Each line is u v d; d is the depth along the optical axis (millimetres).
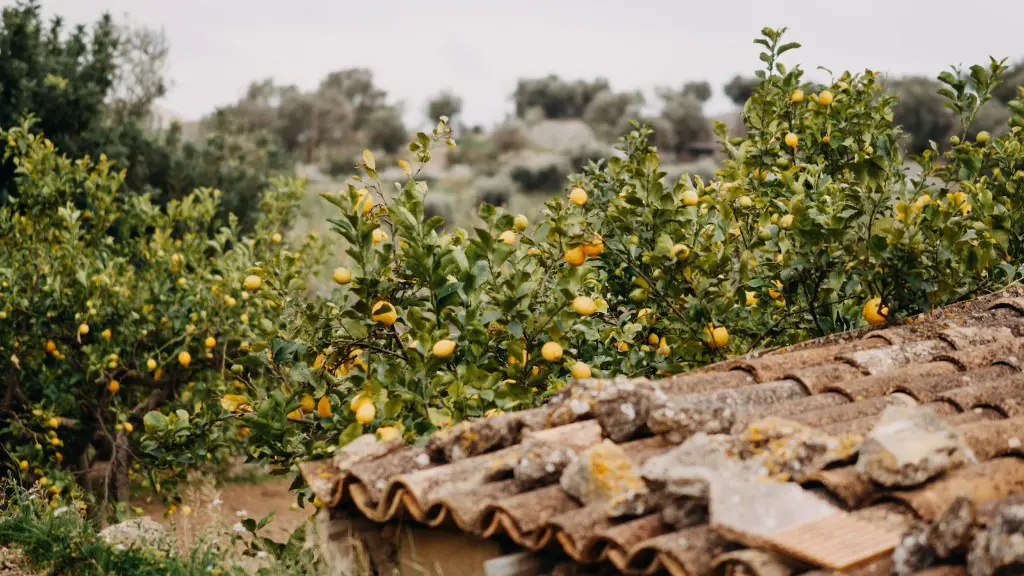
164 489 7250
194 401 7750
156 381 7855
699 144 41875
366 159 4117
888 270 4113
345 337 4309
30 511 5012
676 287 4504
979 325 4059
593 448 2578
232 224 8898
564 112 53969
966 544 1971
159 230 8258
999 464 2447
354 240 4004
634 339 4863
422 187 4094
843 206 4410
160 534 4883
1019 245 4965
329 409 4320
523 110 54094
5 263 7484
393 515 2891
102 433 7781
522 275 3910
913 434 2402
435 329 4066
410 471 2992
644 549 2240
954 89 5699
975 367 3572
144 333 7586
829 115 5758
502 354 4355
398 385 3799
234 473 10344
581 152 34062
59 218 7582
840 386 3271
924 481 2312
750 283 4652
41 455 7137
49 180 7508
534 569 2547
